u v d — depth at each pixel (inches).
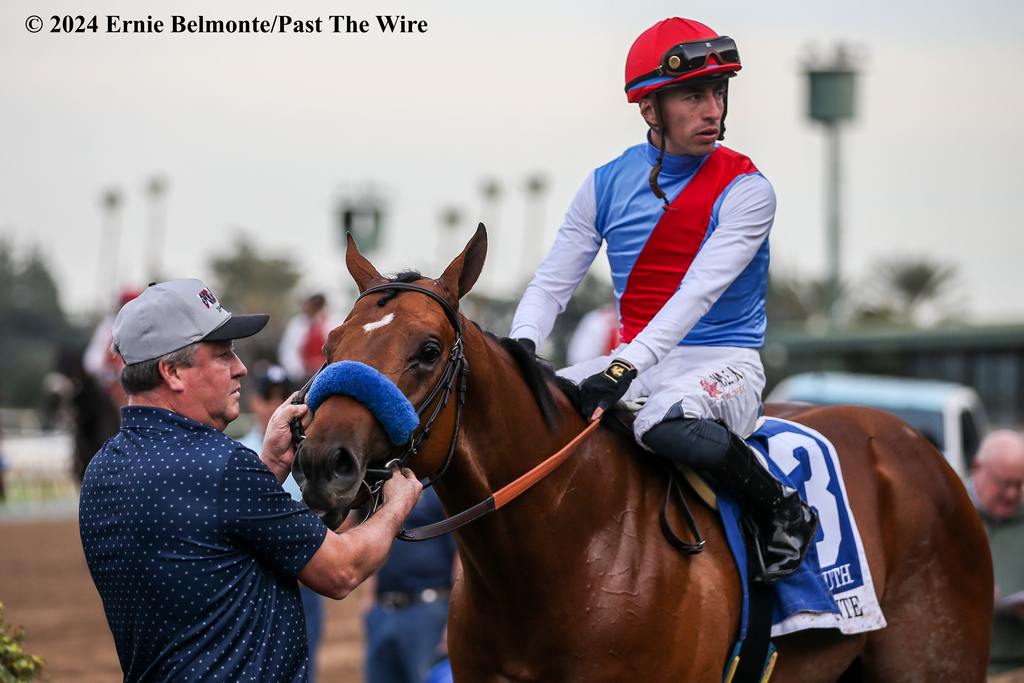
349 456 240.1
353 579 253.9
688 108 310.8
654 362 298.8
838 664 330.6
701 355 321.7
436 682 453.1
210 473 245.8
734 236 310.7
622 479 299.0
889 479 346.9
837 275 1798.7
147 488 245.6
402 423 245.3
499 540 280.8
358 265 279.7
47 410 1035.3
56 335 3860.7
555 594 285.1
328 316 968.3
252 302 3612.2
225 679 242.1
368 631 507.8
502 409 279.7
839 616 317.7
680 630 289.6
